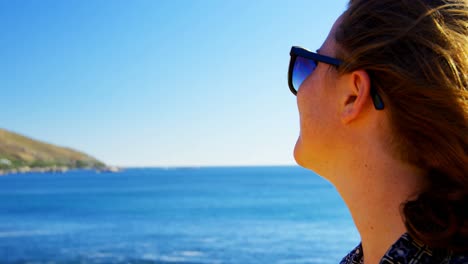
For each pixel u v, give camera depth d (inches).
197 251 1251.2
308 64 49.6
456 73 39.8
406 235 40.3
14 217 2260.1
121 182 6505.9
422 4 42.8
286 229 1731.1
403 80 40.8
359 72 43.8
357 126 45.2
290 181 6176.2
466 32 41.8
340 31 46.7
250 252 1242.6
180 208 2689.5
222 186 5073.8
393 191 43.1
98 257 1143.0
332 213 2288.4
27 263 1053.8
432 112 39.8
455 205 38.2
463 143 39.0
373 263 44.9
